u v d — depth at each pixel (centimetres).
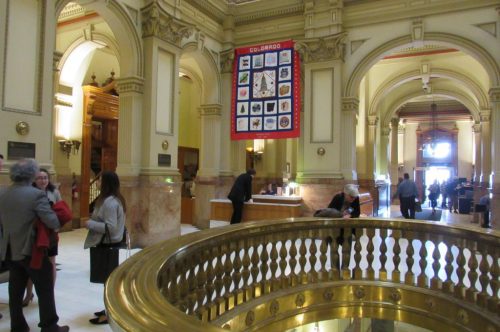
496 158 835
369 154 1400
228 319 333
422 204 2230
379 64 1352
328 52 971
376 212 1389
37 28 595
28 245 317
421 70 1312
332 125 972
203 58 1040
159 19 825
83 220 1030
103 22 939
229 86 1105
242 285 384
